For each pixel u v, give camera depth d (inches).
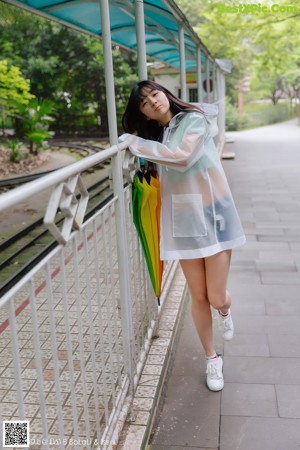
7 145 689.6
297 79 1407.5
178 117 92.4
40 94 909.2
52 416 91.7
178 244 94.1
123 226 91.4
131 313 98.7
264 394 106.3
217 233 94.3
